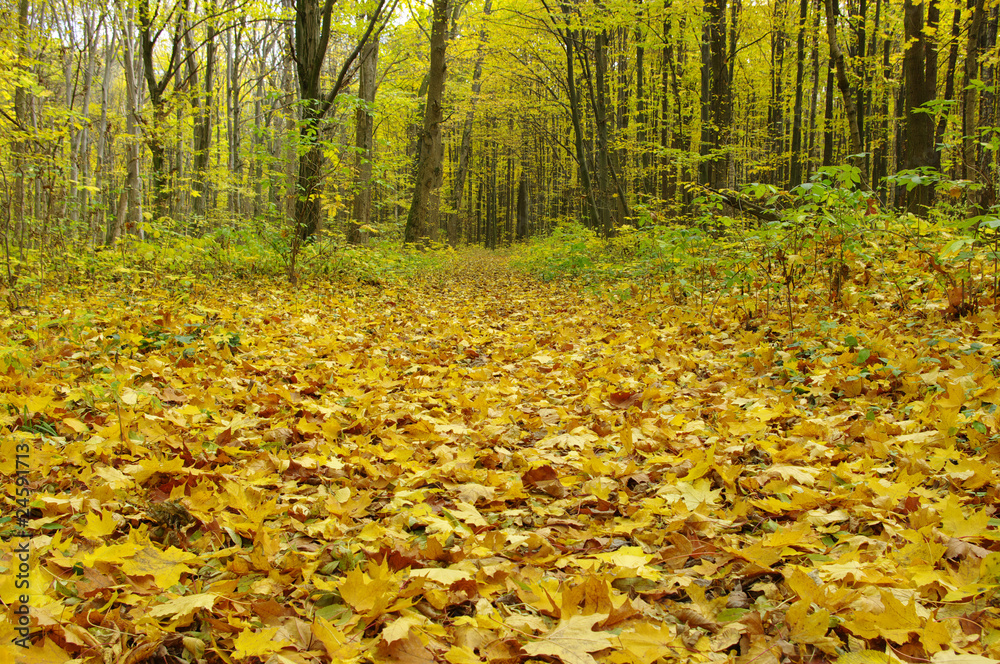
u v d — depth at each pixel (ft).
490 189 134.82
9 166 24.38
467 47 60.95
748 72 70.18
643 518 6.76
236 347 15.05
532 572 5.71
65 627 4.47
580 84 61.16
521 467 8.61
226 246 29.96
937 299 14.67
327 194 31.94
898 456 7.64
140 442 8.70
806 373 11.70
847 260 16.85
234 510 6.97
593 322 21.06
